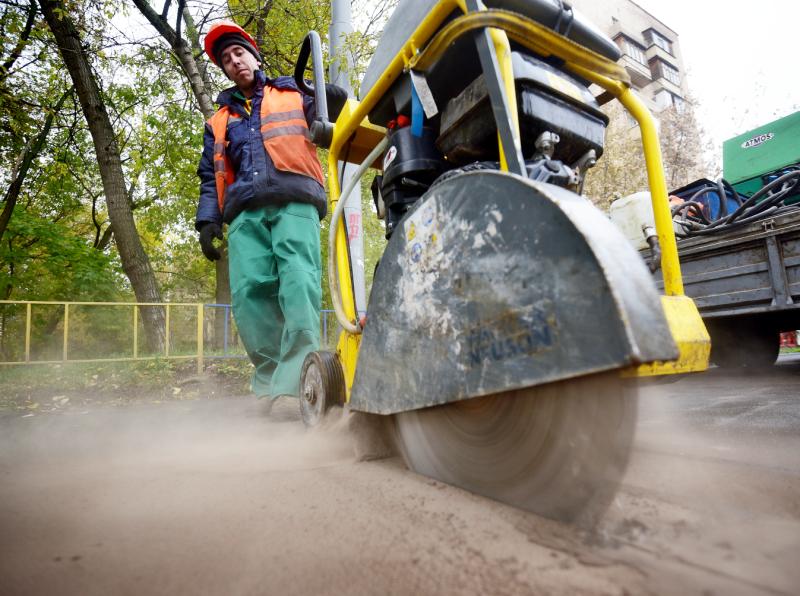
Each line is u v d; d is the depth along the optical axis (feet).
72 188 45.37
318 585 2.45
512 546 2.80
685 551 2.70
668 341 2.49
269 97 9.60
